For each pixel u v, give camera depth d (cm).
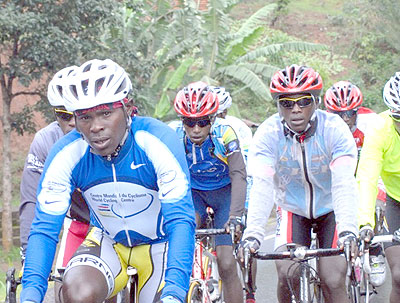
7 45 1171
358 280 502
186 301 335
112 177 302
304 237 437
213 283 514
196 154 494
